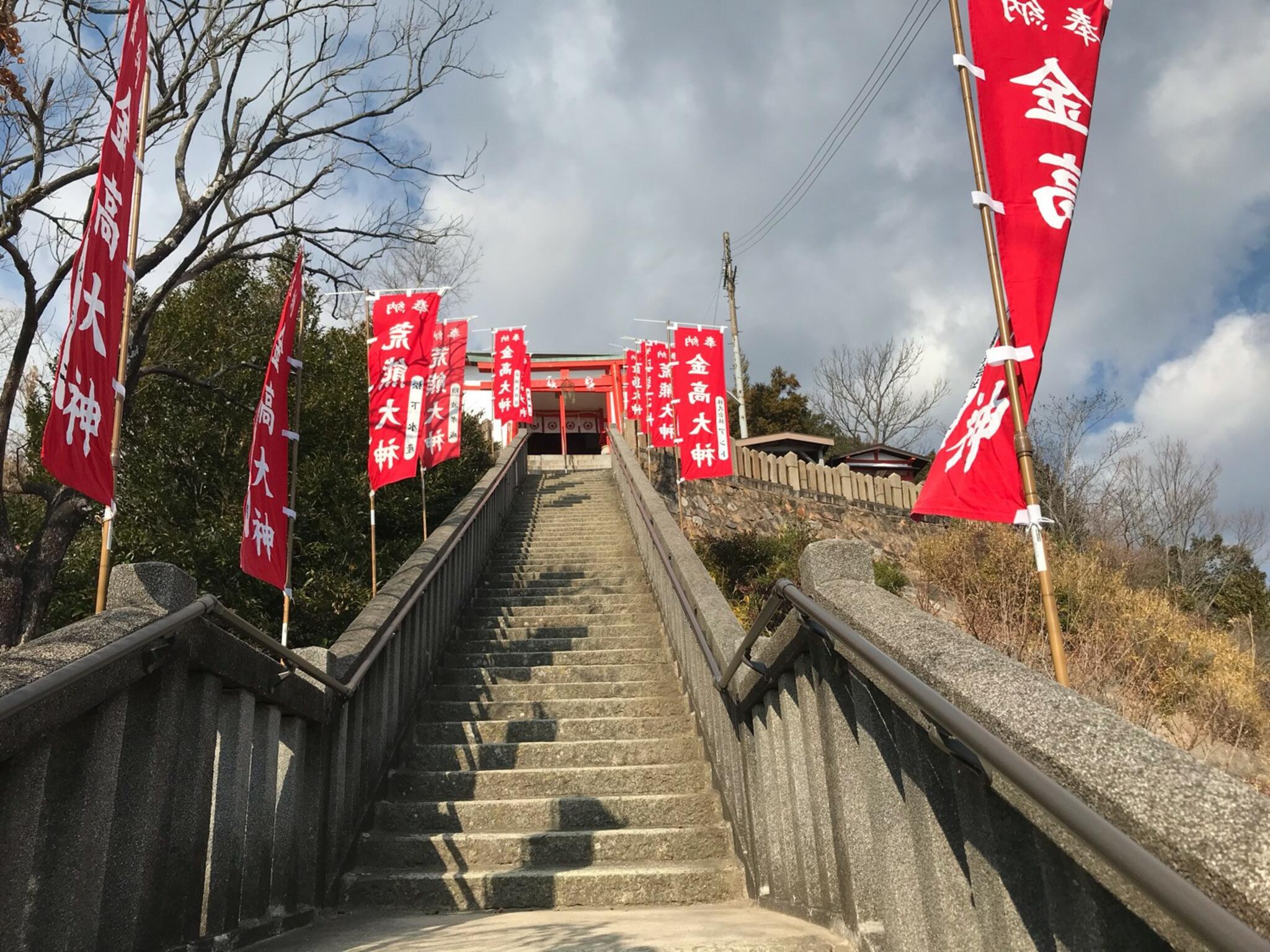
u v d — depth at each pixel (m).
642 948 2.89
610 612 8.55
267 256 7.70
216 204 7.18
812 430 32.44
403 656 5.81
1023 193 3.91
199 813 2.77
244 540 4.61
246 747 3.19
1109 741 1.34
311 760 4.03
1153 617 8.77
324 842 4.14
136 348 6.69
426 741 5.88
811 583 2.60
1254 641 12.18
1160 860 1.11
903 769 2.08
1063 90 3.98
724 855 4.67
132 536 9.19
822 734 2.81
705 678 5.47
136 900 2.37
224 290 11.27
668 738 5.67
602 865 4.59
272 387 5.07
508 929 3.53
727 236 26.25
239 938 3.07
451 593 7.75
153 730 2.50
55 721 2.01
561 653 7.21
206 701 2.82
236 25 7.26
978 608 8.45
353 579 9.66
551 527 12.42
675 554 6.67
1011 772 1.39
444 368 9.52
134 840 2.41
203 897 2.79
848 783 2.53
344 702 4.38
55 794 2.12
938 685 1.76
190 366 10.13
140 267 6.70
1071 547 11.80
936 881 1.93
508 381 15.84
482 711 6.24
